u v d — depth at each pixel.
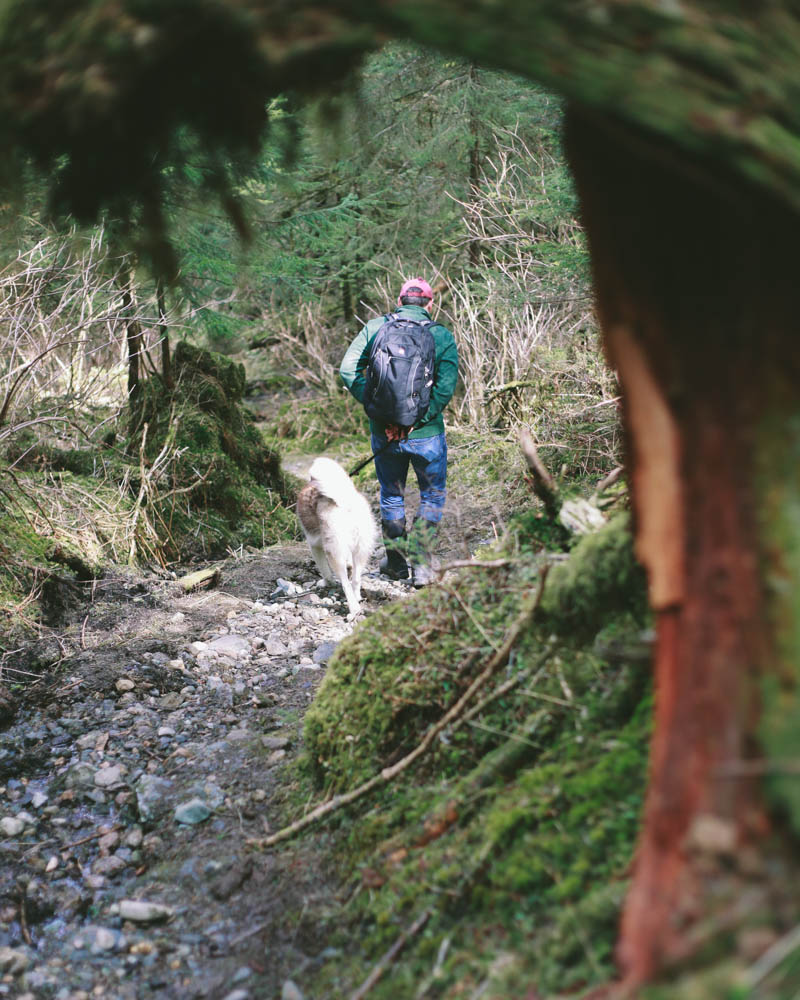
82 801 3.23
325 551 5.24
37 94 1.41
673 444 1.40
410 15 1.20
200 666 4.35
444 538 5.81
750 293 1.29
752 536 1.27
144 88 1.53
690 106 1.13
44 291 5.52
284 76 1.56
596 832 1.90
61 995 2.32
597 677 2.30
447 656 2.75
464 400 8.65
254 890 2.67
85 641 4.53
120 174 1.90
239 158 2.18
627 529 2.15
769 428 1.27
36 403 6.19
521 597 2.61
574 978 1.59
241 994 2.24
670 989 1.21
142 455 6.14
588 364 6.62
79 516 5.58
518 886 1.95
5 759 3.48
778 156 1.13
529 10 1.17
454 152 8.95
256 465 7.25
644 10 1.16
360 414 10.45
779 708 1.23
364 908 2.37
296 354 11.78
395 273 10.16
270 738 3.58
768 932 1.18
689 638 1.36
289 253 8.23
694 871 1.25
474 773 2.42
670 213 1.39
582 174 1.56
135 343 6.85
